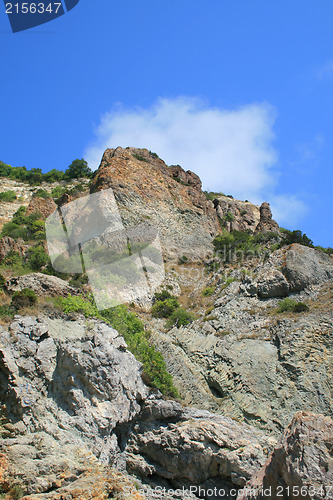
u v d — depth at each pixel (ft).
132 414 82.07
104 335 87.25
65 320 87.81
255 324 125.18
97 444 73.05
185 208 208.44
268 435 94.63
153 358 95.61
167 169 231.30
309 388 102.32
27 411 70.59
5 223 231.71
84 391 77.30
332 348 109.60
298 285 139.23
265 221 216.54
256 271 152.76
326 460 53.52
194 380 105.91
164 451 80.23
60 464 66.80
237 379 106.11
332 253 179.83
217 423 83.10
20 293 88.02
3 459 64.59
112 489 67.15
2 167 333.42
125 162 213.05
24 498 61.21
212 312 135.64
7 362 72.38
